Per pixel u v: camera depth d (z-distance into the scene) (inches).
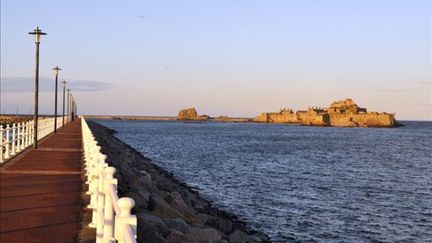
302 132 6269.7
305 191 1229.1
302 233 802.8
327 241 760.3
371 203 1085.8
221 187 1268.5
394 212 994.1
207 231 490.3
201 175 1517.0
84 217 368.8
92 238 309.0
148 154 2316.7
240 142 3531.0
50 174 612.7
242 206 1010.7
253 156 2278.5
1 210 391.9
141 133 4906.5
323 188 1290.6
